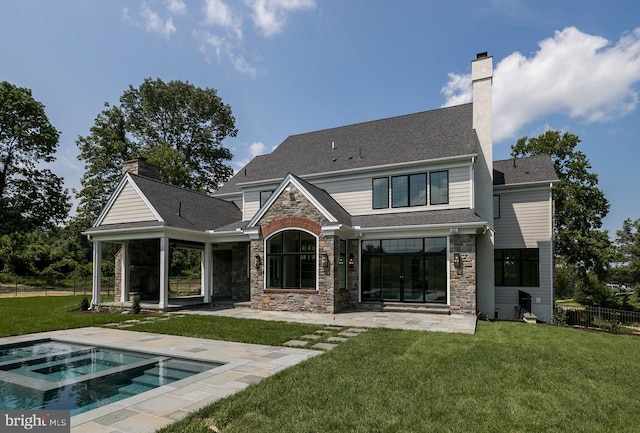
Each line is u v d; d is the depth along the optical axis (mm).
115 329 11281
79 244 46688
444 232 14258
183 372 6992
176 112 38719
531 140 27688
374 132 20375
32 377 6801
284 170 20094
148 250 19672
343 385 5508
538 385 5715
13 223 32500
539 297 17469
